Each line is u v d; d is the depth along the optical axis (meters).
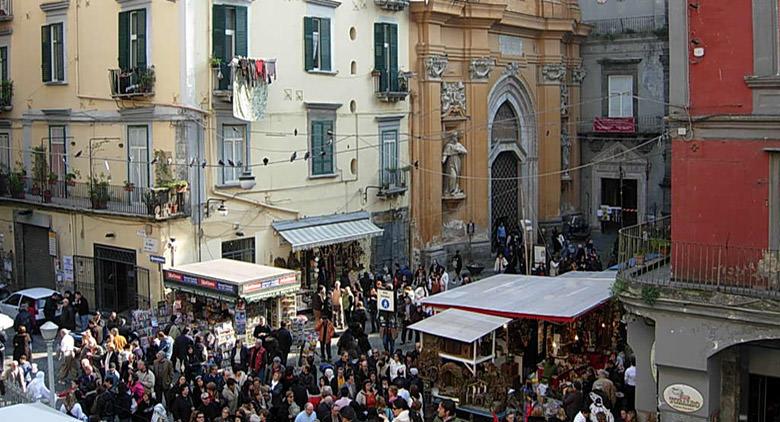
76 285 29.56
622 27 43.53
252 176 28.48
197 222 27.12
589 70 44.81
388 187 33.72
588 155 45.16
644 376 17.62
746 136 16.31
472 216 37.97
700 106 16.70
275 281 24.39
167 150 27.00
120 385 17.88
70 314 24.89
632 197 43.97
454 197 36.62
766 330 15.59
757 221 16.33
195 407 18.06
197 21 26.77
